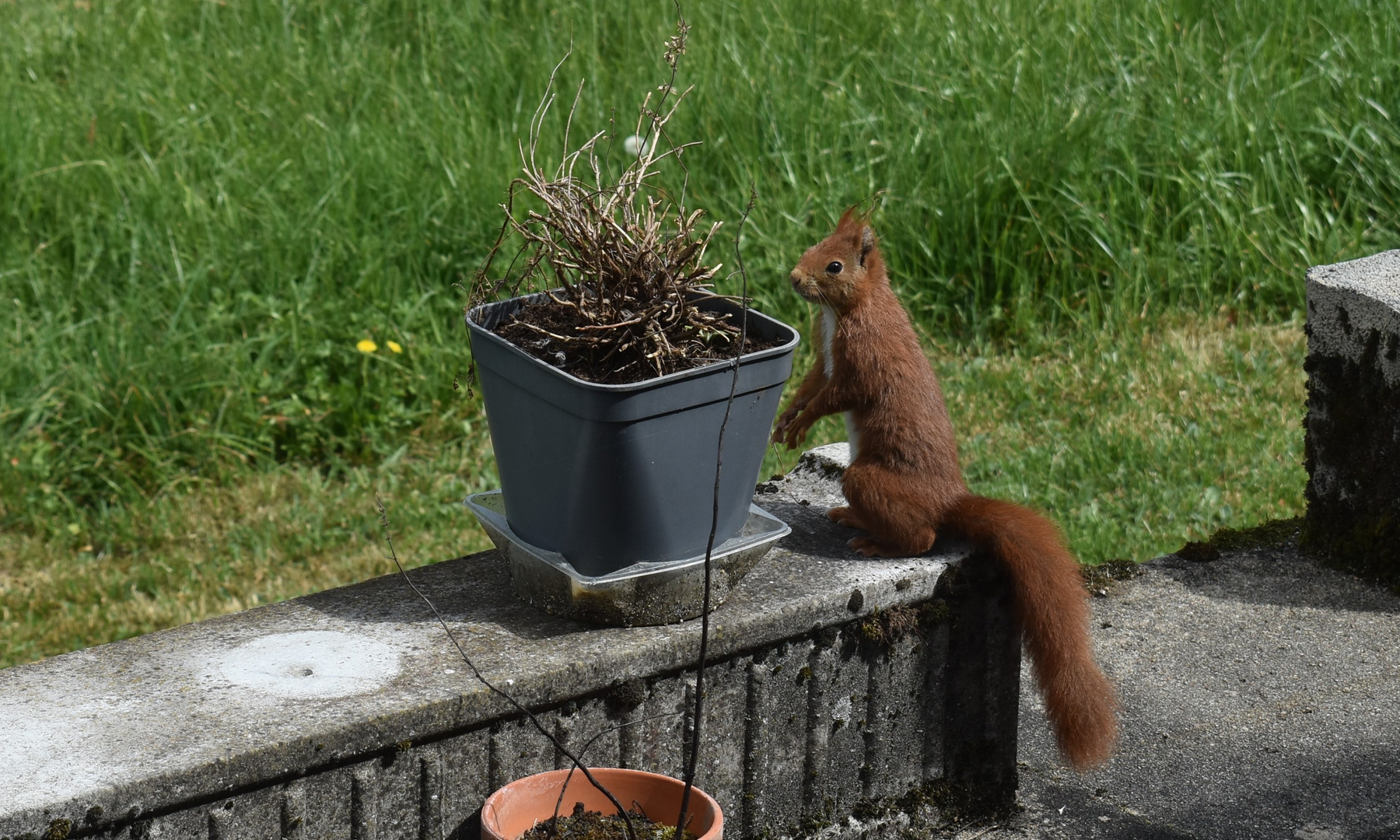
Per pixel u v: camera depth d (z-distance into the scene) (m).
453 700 2.66
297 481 5.80
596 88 7.70
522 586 3.05
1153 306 6.83
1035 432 5.96
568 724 2.85
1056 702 3.18
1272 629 4.39
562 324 3.03
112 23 9.18
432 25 8.77
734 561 3.00
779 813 3.20
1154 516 5.29
